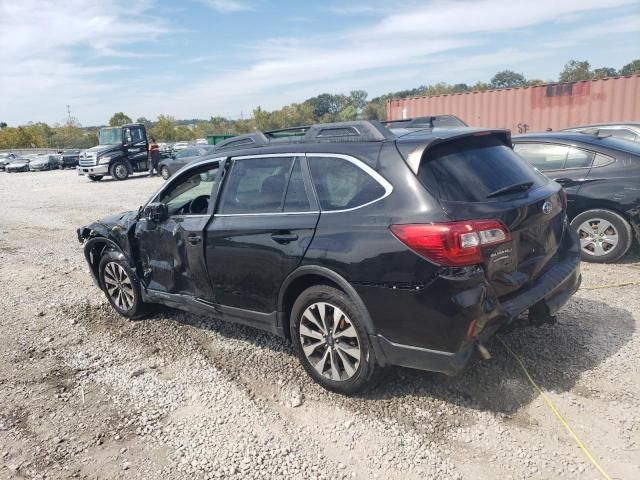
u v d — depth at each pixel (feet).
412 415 10.37
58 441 10.53
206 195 14.05
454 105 54.65
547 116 48.91
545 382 11.08
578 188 18.95
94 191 62.95
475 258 9.16
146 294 15.85
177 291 14.73
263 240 11.69
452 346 9.36
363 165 10.50
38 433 10.88
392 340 10.01
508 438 9.45
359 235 10.07
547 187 11.62
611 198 18.31
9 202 56.59
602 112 45.98
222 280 12.91
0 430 11.08
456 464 8.91
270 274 11.70
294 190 11.57
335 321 10.84
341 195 10.72
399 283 9.59
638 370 11.30
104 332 16.19
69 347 15.24
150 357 14.14
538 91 48.85
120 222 16.46
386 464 9.06
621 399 10.32
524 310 9.95
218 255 12.76
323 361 11.39
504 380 11.25
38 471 9.64
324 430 10.19
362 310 10.19
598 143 19.10
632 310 14.46
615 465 8.58
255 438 10.12
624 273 17.71
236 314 12.99
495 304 9.43
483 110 52.54
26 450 10.31
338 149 11.02
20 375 13.62
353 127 11.22
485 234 9.28
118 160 78.54
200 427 10.64
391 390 11.28
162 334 15.64
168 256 14.57
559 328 13.51
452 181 9.87
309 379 12.18
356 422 10.33
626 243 18.49
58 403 12.04
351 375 10.88
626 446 9.00
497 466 8.77
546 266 11.27
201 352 14.17
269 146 12.54
